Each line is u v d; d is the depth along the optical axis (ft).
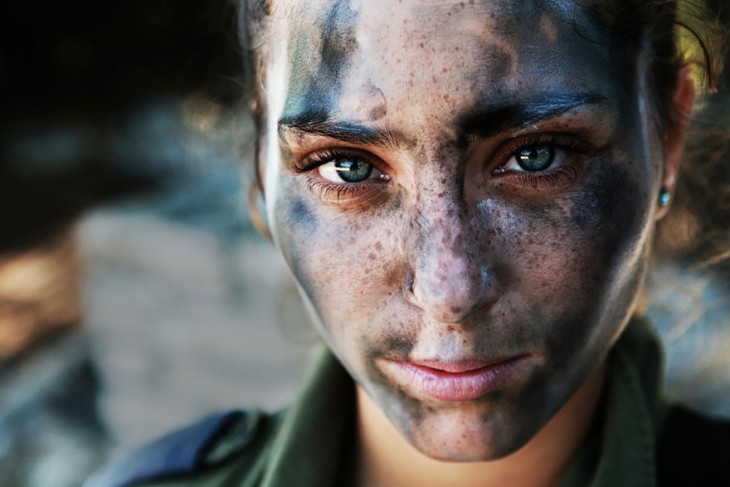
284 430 2.60
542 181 1.88
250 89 2.61
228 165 7.95
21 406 8.35
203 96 4.57
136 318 7.53
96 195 14.46
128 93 16.71
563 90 1.82
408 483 2.37
